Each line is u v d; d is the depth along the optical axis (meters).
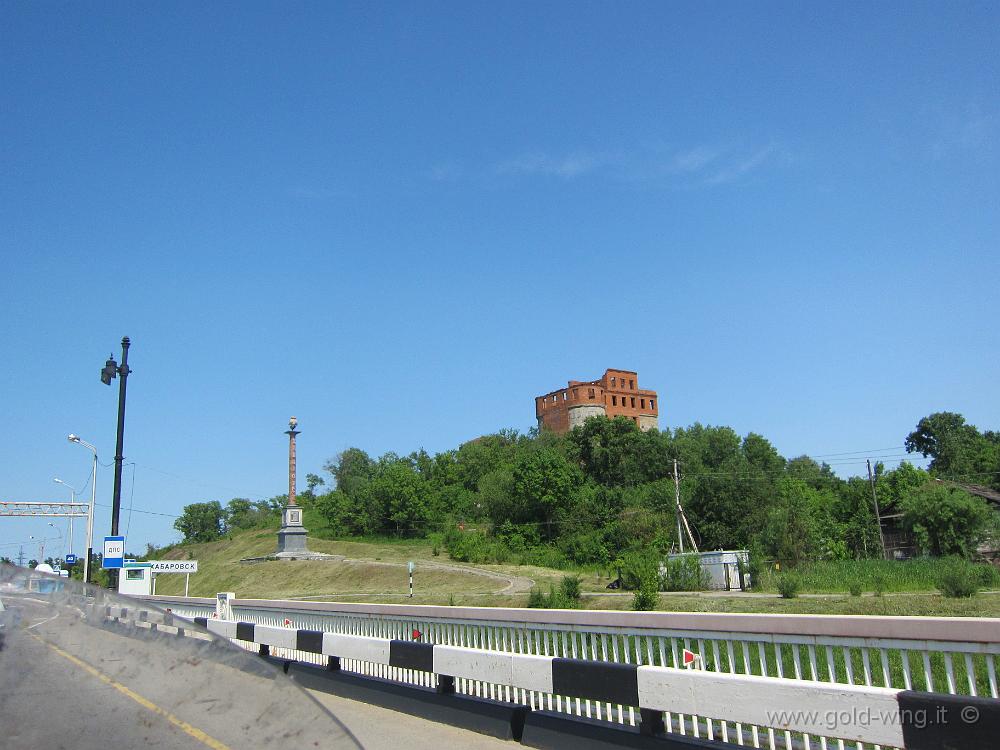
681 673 5.39
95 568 55.12
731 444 105.06
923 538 57.09
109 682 3.41
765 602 33.94
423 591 56.69
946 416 102.81
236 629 11.55
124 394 25.95
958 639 4.48
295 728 3.22
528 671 6.52
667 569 45.53
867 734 4.37
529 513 86.62
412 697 7.81
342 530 102.06
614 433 102.44
